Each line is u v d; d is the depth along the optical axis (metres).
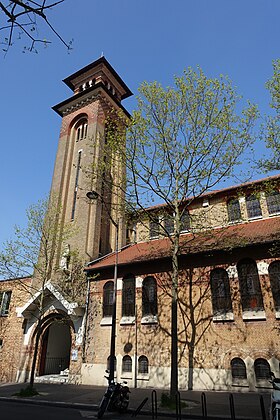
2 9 4.06
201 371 15.26
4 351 21.80
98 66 35.09
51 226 20.66
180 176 14.77
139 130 14.74
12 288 24.00
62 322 20.72
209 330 15.84
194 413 10.03
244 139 14.38
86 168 26.44
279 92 12.95
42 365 20.55
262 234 16.89
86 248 23.11
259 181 20.41
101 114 30.00
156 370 16.38
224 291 16.39
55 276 22.47
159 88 15.21
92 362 18.36
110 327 18.73
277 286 15.18
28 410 11.62
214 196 21.97
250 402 11.62
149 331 17.41
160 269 18.59
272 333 14.41
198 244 18.53
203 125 14.60
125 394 11.20
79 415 10.49
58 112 33.41
